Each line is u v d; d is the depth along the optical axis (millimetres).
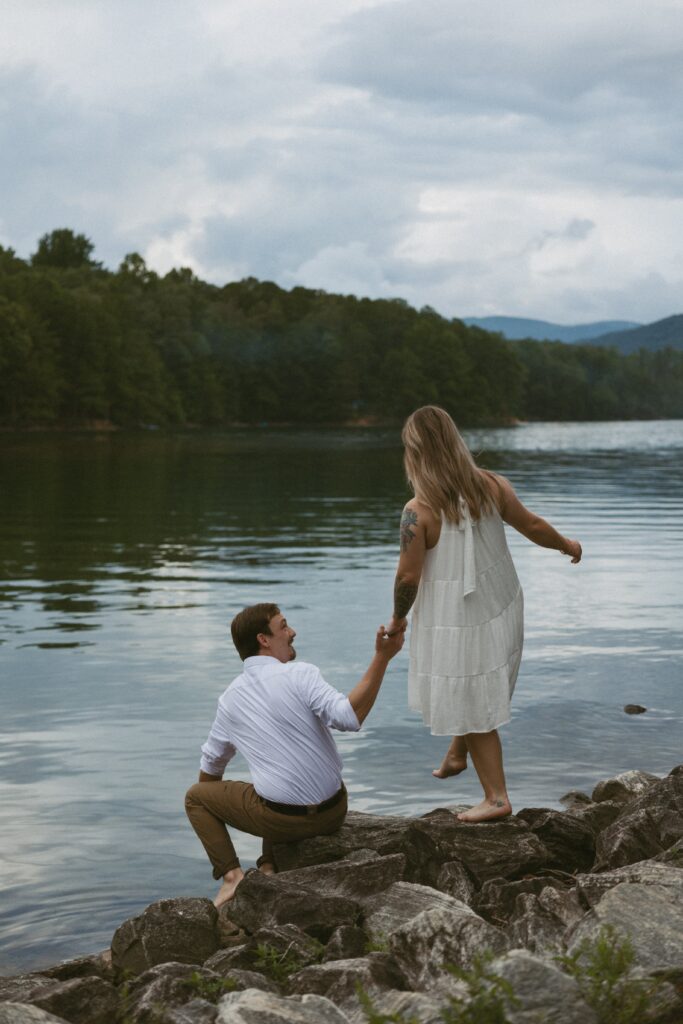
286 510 25062
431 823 4988
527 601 12656
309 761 4805
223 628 10953
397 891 4324
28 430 119562
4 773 6445
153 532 20250
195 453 61000
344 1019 3078
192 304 165125
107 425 131875
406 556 4801
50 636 10570
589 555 16969
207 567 15492
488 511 4922
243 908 4367
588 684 8648
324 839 4832
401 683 8664
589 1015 2732
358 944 3990
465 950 3607
